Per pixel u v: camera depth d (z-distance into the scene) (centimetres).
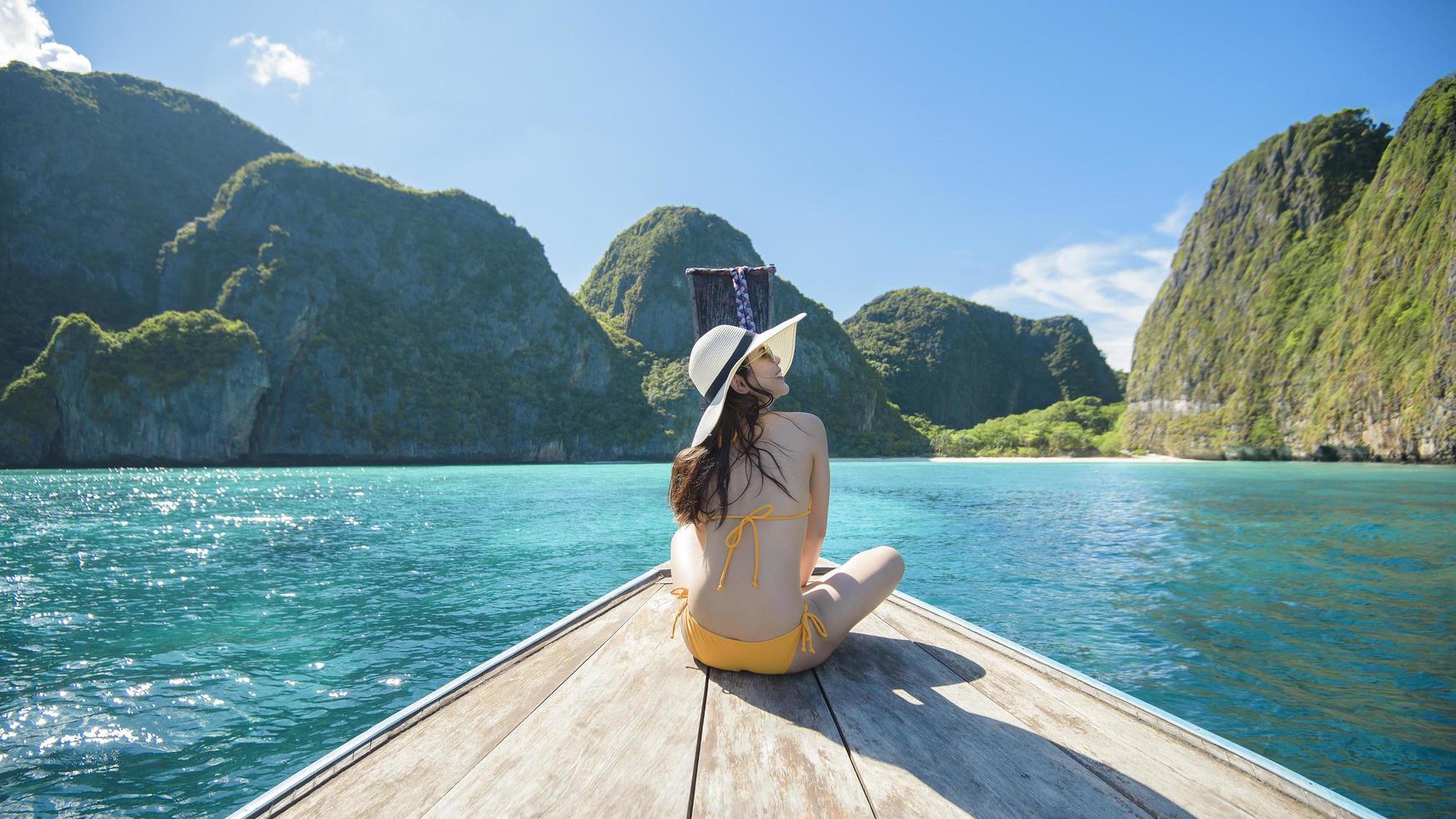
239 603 791
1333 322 8181
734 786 159
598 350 13312
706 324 495
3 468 6912
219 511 2050
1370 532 1527
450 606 779
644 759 174
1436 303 6706
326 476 5050
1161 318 11756
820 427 231
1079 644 642
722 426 222
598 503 2300
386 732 187
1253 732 452
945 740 187
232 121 14675
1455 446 6350
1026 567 1048
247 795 362
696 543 280
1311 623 714
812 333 13800
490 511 1994
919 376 18850
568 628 299
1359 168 9356
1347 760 413
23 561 1111
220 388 8212
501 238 13500
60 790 365
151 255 10888
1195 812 149
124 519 1800
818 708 209
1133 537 1430
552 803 151
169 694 500
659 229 16475
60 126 11031
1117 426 12312
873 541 1368
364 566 1051
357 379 9994
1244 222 10638
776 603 215
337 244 11344
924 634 293
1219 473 4878
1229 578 962
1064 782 163
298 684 526
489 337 12175
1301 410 8225
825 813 147
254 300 9381
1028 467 6419
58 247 10056
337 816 145
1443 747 428
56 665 566
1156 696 513
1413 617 741
